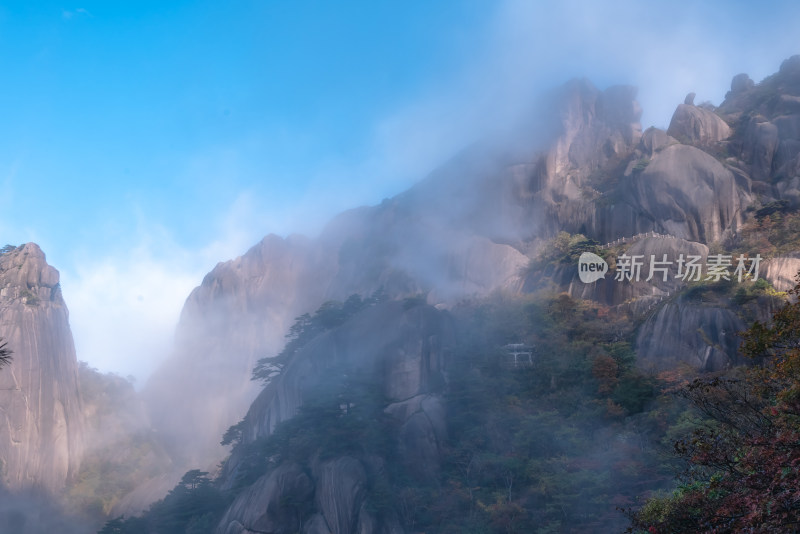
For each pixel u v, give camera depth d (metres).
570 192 117.50
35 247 131.50
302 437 71.88
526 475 62.81
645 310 88.56
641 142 116.62
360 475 66.69
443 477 69.62
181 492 74.69
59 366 122.81
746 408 23.44
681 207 101.06
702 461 19.72
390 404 79.81
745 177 104.12
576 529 53.50
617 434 65.31
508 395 78.06
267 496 66.56
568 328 88.38
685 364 75.06
